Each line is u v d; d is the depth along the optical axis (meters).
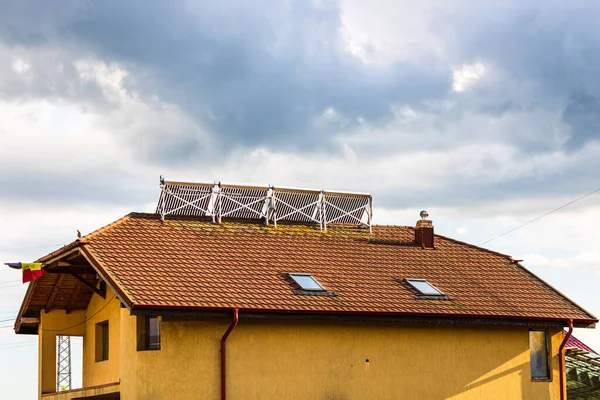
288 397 28.34
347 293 29.89
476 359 31.27
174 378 27.08
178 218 32.50
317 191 35.03
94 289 31.36
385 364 29.89
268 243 32.31
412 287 31.42
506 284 33.41
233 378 27.73
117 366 30.34
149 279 27.61
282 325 28.61
